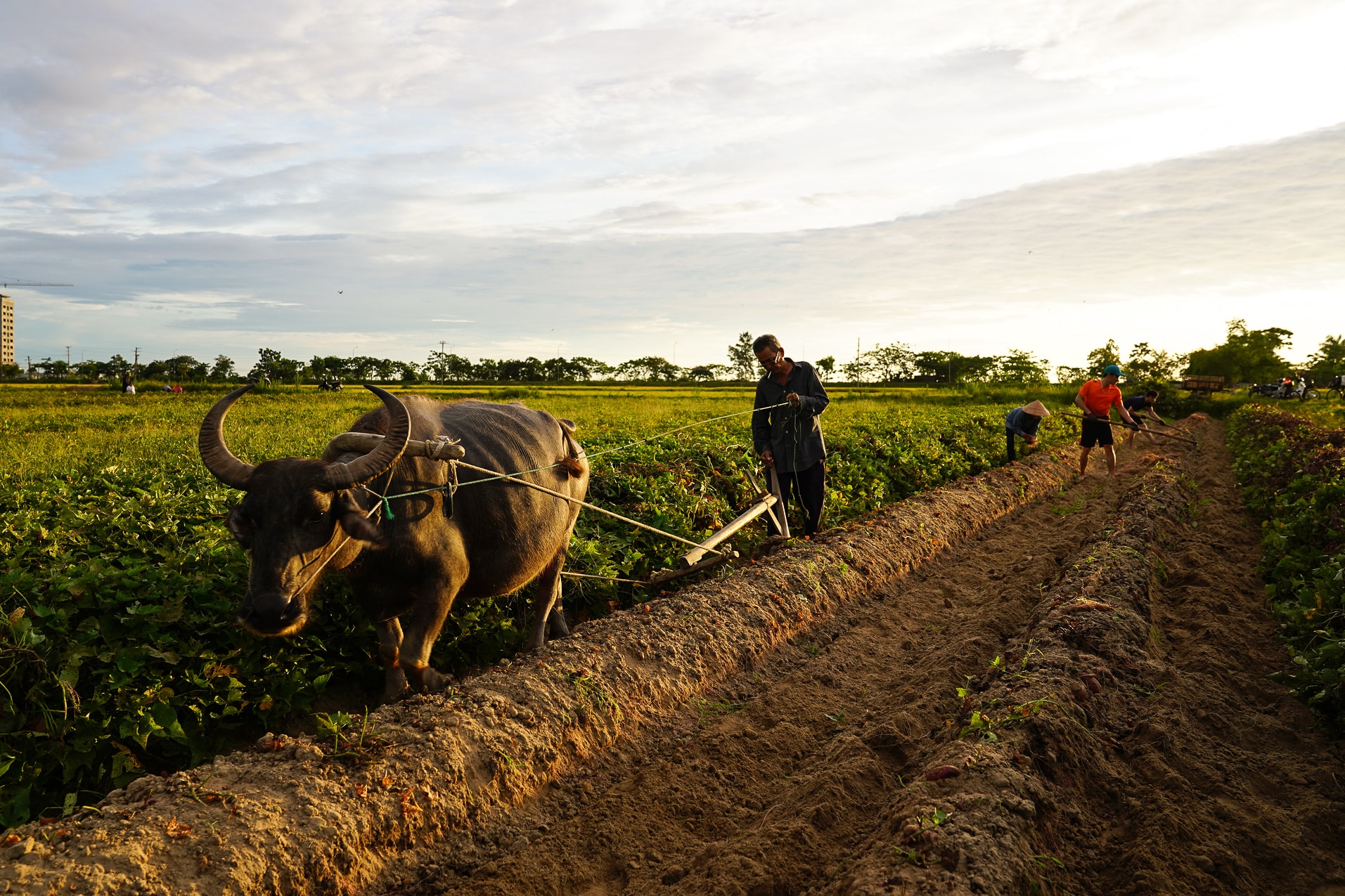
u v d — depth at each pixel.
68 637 4.85
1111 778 4.21
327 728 4.25
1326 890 3.48
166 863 3.27
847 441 14.59
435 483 4.83
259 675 5.19
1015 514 12.15
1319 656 5.15
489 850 4.02
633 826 4.20
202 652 5.06
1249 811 3.99
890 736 4.81
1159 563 7.76
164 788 3.68
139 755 4.57
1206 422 32.81
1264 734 4.77
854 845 3.87
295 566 4.00
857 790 4.30
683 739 5.13
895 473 13.97
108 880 3.10
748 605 6.57
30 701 4.42
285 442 15.98
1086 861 3.69
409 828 3.86
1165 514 9.97
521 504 5.44
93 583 5.20
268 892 3.37
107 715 4.49
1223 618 6.55
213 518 7.43
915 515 9.90
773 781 4.67
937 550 9.47
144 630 5.01
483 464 5.30
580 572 7.40
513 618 6.71
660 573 7.55
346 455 4.52
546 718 4.71
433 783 4.05
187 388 59.78
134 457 14.12
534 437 5.92
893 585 8.26
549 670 5.11
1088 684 4.89
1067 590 6.54
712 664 5.85
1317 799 4.11
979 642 6.30
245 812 3.56
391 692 5.18
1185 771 4.28
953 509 10.78
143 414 27.95
